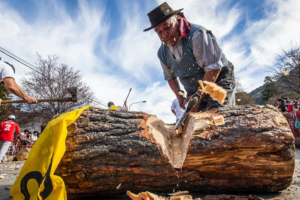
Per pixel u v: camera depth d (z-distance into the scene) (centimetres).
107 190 210
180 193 206
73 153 198
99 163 199
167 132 223
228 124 205
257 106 224
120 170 199
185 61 290
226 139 195
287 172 200
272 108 221
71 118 202
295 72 1697
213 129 204
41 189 174
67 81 1702
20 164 604
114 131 206
